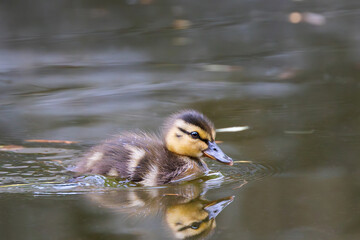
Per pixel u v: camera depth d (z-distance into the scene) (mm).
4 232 8008
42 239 7812
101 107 15102
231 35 22516
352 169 10578
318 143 12086
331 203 9055
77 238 7852
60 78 18094
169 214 8758
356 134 12594
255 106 15047
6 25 23750
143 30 23406
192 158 11055
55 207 8945
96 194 9594
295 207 8945
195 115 11102
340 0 26797
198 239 7863
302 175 10367
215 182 10258
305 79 17562
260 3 26688
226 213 8797
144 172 10312
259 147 11977
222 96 16016
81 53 20734
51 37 22500
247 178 10336
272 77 17891
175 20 24609
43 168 10703
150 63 19594
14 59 20016
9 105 15328
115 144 11062
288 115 14188
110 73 18547
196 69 18891
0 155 11367
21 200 9219
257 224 8344
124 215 8695
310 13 24875
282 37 22125
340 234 7965
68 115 14391
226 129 13266
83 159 11047
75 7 26484
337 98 15523
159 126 13422
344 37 21766
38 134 12859
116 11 25938
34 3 26656
